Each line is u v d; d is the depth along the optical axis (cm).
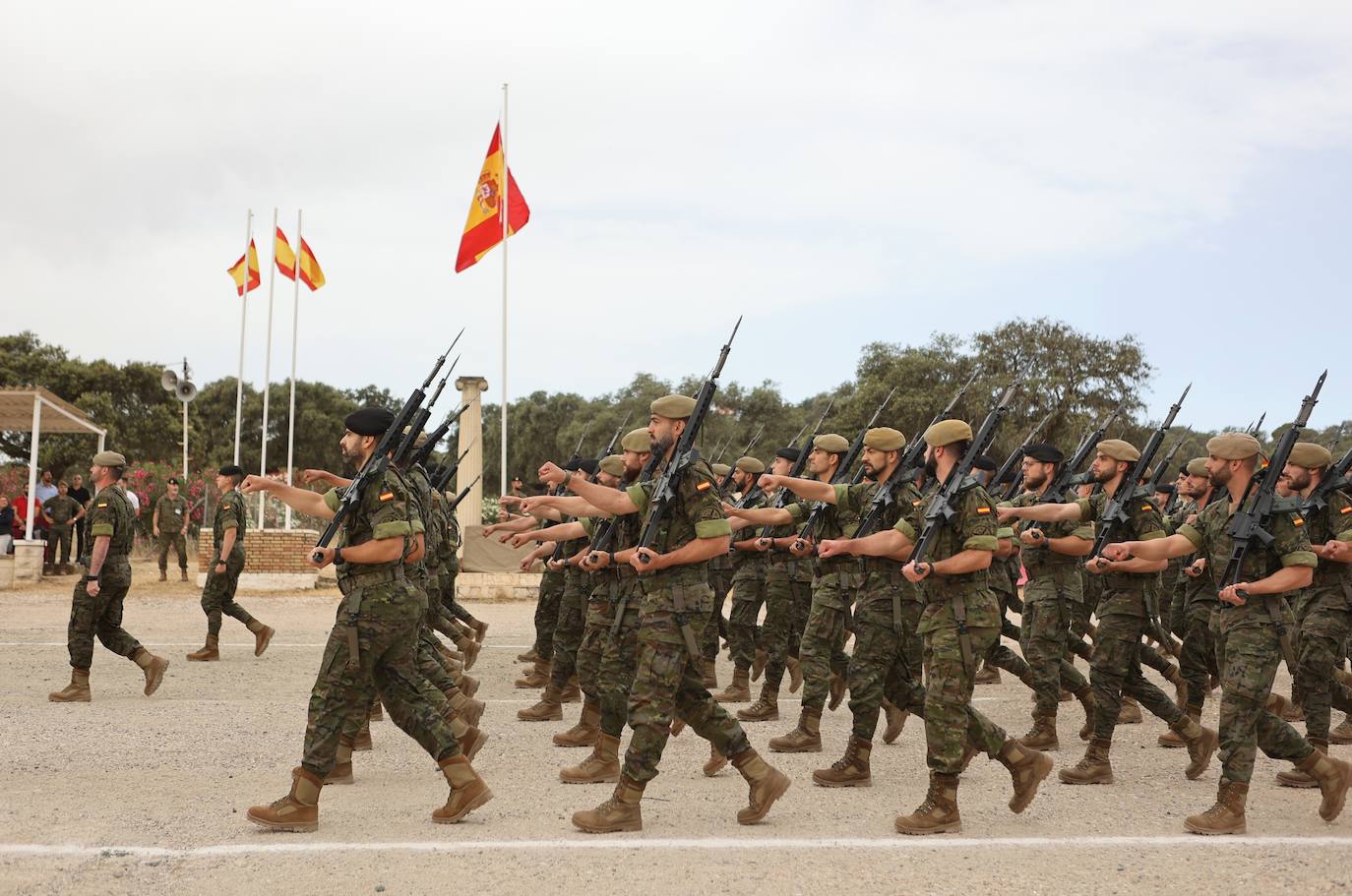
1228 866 550
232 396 6156
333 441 6203
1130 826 632
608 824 598
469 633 1268
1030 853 570
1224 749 626
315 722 600
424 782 726
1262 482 646
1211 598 916
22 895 483
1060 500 973
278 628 1677
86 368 5203
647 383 5334
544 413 6047
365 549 593
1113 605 761
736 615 1107
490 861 541
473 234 2361
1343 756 852
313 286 2578
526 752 830
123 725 895
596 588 852
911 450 745
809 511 896
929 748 621
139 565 2855
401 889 496
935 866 544
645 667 610
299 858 542
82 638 1016
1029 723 1003
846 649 1482
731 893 496
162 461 5247
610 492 628
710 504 612
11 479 3164
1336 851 579
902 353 3931
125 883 501
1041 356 3572
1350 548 748
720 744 624
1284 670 1363
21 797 657
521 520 948
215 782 706
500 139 2355
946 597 627
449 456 2219
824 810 662
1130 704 1011
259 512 2472
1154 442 785
